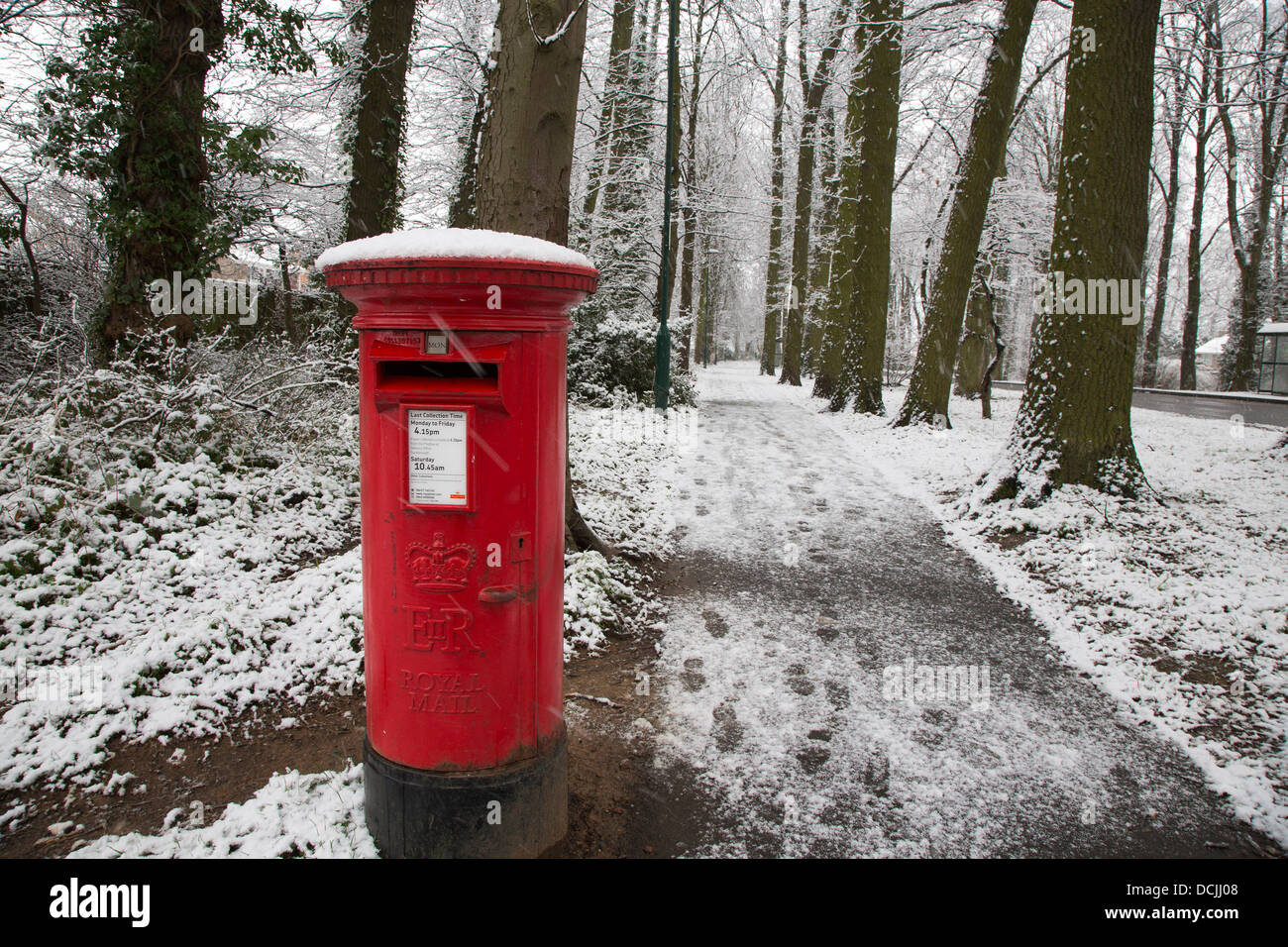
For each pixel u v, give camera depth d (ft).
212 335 25.79
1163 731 12.94
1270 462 33.12
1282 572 19.38
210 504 16.98
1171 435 45.29
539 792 8.98
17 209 34.65
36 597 12.91
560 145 17.24
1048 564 20.88
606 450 32.65
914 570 21.31
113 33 22.90
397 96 34.19
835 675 14.93
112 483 15.98
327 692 12.73
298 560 16.75
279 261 44.16
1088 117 24.34
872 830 10.28
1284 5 64.13
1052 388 25.32
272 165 28.63
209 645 12.76
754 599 18.93
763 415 56.65
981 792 11.21
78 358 26.45
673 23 39.45
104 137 23.08
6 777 9.96
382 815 8.77
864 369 56.70
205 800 9.94
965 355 79.61
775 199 85.87
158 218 22.65
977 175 45.03
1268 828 10.55
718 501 28.53
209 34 24.38
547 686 9.02
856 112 64.85
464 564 8.21
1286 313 112.88
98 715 11.06
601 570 18.35
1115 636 16.58
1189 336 97.25
